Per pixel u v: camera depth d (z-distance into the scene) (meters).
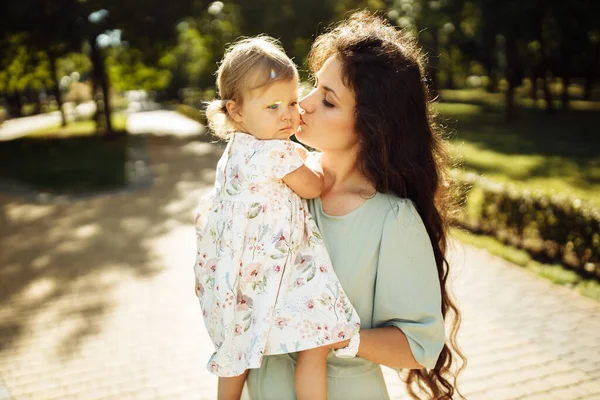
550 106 28.42
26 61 27.00
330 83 1.59
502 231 8.16
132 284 7.03
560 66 30.09
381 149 1.57
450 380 4.43
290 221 1.60
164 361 5.04
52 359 5.15
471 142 19.19
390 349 1.51
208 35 27.92
